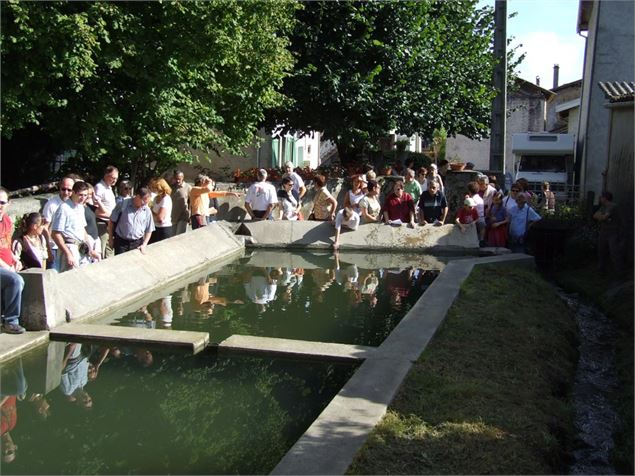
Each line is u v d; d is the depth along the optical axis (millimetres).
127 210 9625
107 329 6934
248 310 8250
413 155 24656
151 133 11352
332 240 12977
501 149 14992
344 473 3875
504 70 14852
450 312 7562
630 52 19234
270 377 5922
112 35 10156
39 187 11195
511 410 4914
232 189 15430
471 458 4156
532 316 7754
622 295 9359
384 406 4812
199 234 11680
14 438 4797
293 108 17891
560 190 22156
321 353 6160
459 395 5102
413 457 4129
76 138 10797
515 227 12781
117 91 11031
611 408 5828
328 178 16062
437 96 19391
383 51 17891
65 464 4410
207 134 12336
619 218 10883
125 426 4988
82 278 7988
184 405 5316
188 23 10867
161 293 9125
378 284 9852
